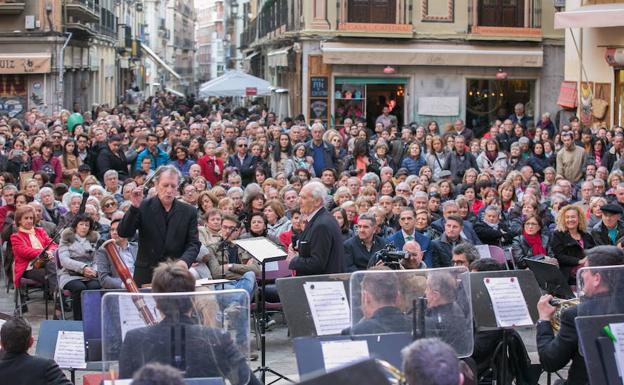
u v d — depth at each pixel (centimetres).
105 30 4753
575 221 1212
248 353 662
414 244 1004
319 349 682
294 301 739
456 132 2394
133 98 5444
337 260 970
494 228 1316
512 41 3219
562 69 3278
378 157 2005
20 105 3425
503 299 820
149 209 930
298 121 2697
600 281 709
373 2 3159
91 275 1207
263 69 4919
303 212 1027
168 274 671
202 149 2066
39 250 1304
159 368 513
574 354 726
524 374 871
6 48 3388
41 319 1314
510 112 3291
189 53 12719
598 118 2638
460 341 727
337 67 3173
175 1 11019
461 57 3188
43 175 1706
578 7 2670
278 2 3988
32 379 730
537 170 2028
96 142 1983
